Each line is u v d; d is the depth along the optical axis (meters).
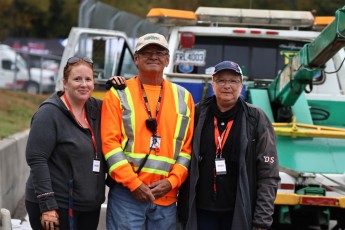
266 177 5.81
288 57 9.28
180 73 9.85
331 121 9.52
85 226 5.81
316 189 7.47
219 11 10.89
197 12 10.82
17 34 38.50
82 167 5.59
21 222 7.99
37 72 29.44
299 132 8.03
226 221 5.88
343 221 8.29
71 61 5.68
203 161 5.82
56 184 5.59
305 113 9.12
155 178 5.69
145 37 5.79
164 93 5.86
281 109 9.10
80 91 5.63
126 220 5.70
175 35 10.59
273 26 11.37
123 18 17.47
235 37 10.76
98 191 5.66
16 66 28.44
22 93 23.84
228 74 5.73
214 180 5.79
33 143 5.53
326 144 8.15
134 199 5.70
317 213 7.81
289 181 7.50
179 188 5.99
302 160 7.82
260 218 5.75
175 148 5.76
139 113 5.73
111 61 12.38
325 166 7.74
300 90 8.59
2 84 28.94
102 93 12.15
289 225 8.96
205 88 8.95
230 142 5.77
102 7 17.44
